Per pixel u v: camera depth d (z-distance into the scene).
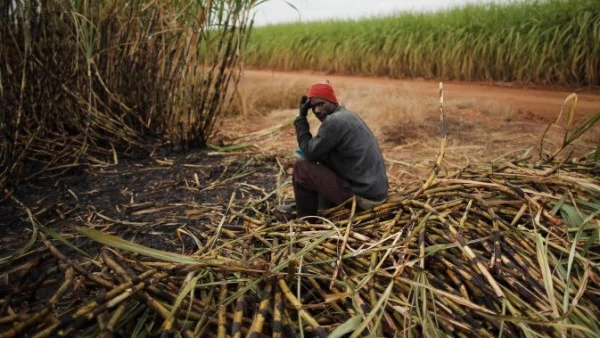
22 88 3.50
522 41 9.57
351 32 13.75
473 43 10.42
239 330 1.69
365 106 6.64
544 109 7.04
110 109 4.54
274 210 3.20
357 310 1.85
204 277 2.11
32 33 3.82
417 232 2.42
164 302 1.89
